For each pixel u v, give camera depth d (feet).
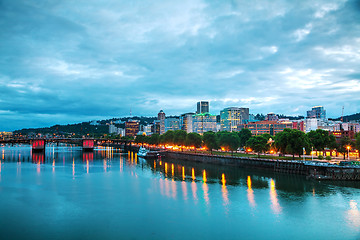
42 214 236.43
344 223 213.66
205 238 187.62
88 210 246.47
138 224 212.43
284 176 422.00
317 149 546.26
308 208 249.75
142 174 456.86
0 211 244.42
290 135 480.23
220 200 276.62
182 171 497.87
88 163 647.97
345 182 365.20
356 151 584.40
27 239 187.93
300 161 439.63
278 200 276.00
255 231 198.80
